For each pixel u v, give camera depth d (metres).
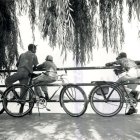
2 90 8.22
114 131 5.85
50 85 7.60
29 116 7.53
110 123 6.55
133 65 7.40
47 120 6.99
